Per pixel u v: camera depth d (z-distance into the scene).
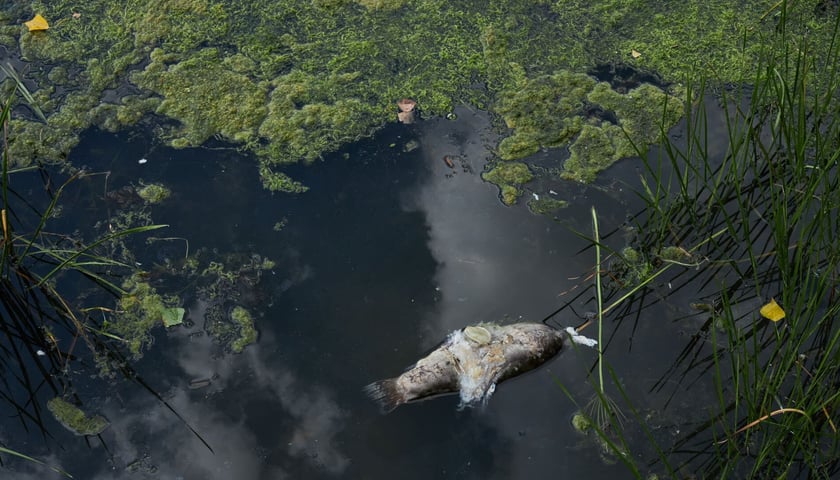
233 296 3.47
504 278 3.51
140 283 3.51
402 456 3.00
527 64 4.32
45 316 3.42
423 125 4.08
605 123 4.06
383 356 3.27
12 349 3.32
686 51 4.35
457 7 4.59
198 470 2.98
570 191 3.83
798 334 3.31
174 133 4.04
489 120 4.10
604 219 3.72
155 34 4.45
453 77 4.27
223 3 4.60
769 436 3.00
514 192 3.82
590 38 4.43
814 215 3.68
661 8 4.56
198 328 3.38
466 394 3.14
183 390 3.20
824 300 3.41
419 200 3.79
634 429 3.05
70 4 4.59
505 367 3.17
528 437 3.04
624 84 4.23
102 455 3.03
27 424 3.11
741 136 3.54
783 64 4.23
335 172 3.90
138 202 3.77
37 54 4.36
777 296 3.44
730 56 4.31
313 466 2.98
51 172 3.87
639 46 4.39
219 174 3.88
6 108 3.48
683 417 3.09
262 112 4.12
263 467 2.99
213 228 3.68
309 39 4.45
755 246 3.63
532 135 4.03
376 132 4.05
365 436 3.05
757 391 2.98
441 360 3.16
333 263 3.56
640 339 3.32
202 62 4.31
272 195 3.80
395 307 3.41
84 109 4.12
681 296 3.46
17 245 3.60
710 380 3.20
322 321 3.38
